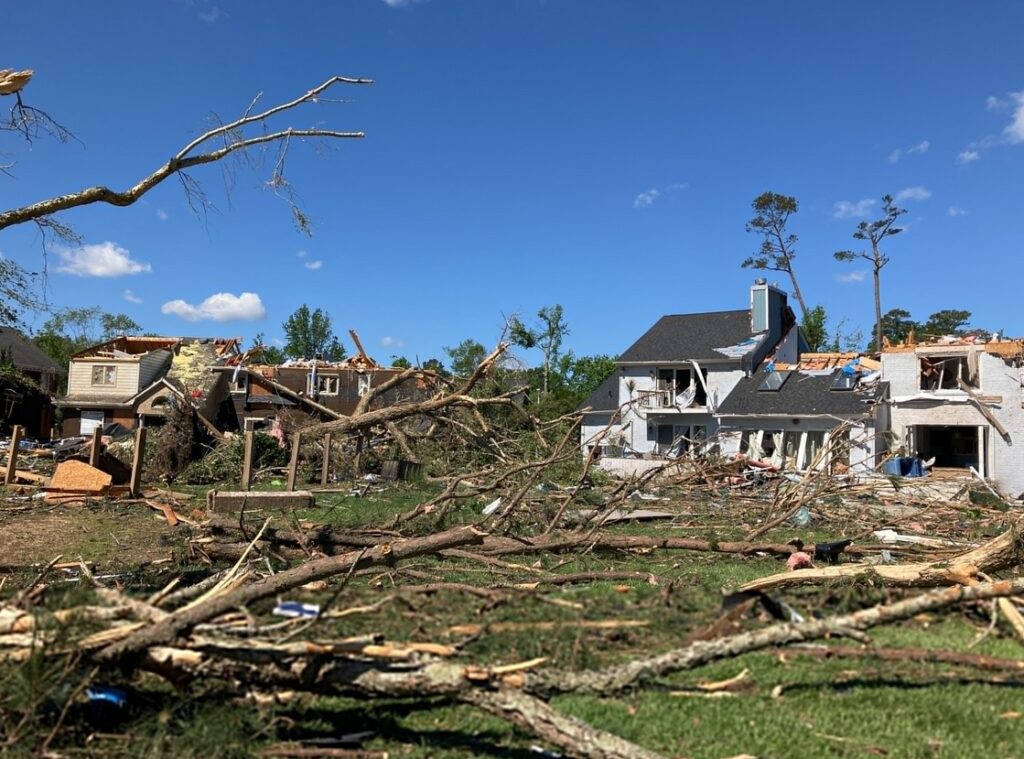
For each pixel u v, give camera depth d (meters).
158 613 4.09
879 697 4.55
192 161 8.28
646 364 34.94
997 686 4.76
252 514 11.94
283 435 20.27
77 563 7.78
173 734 3.64
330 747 3.79
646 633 5.54
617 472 23.22
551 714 3.51
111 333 63.56
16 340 39.31
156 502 13.40
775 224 48.25
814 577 6.46
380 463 19.66
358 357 37.66
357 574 6.93
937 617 6.26
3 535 10.23
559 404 35.00
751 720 4.19
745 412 29.97
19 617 3.90
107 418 37.62
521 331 16.75
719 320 36.06
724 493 16.48
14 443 16.89
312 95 8.30
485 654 4.84
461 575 7.57
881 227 46.53
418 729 4.03
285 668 3.81
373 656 3.79
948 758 3.79
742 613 5.76
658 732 4.01
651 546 9.39
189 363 37.09
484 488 10.36
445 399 16.45
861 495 15.73
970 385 27.08
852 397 28.58
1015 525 6.88
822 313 49.06
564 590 6.83
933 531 12.41
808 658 5.18
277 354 59.12
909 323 56.53
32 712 3.42
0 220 7.69
